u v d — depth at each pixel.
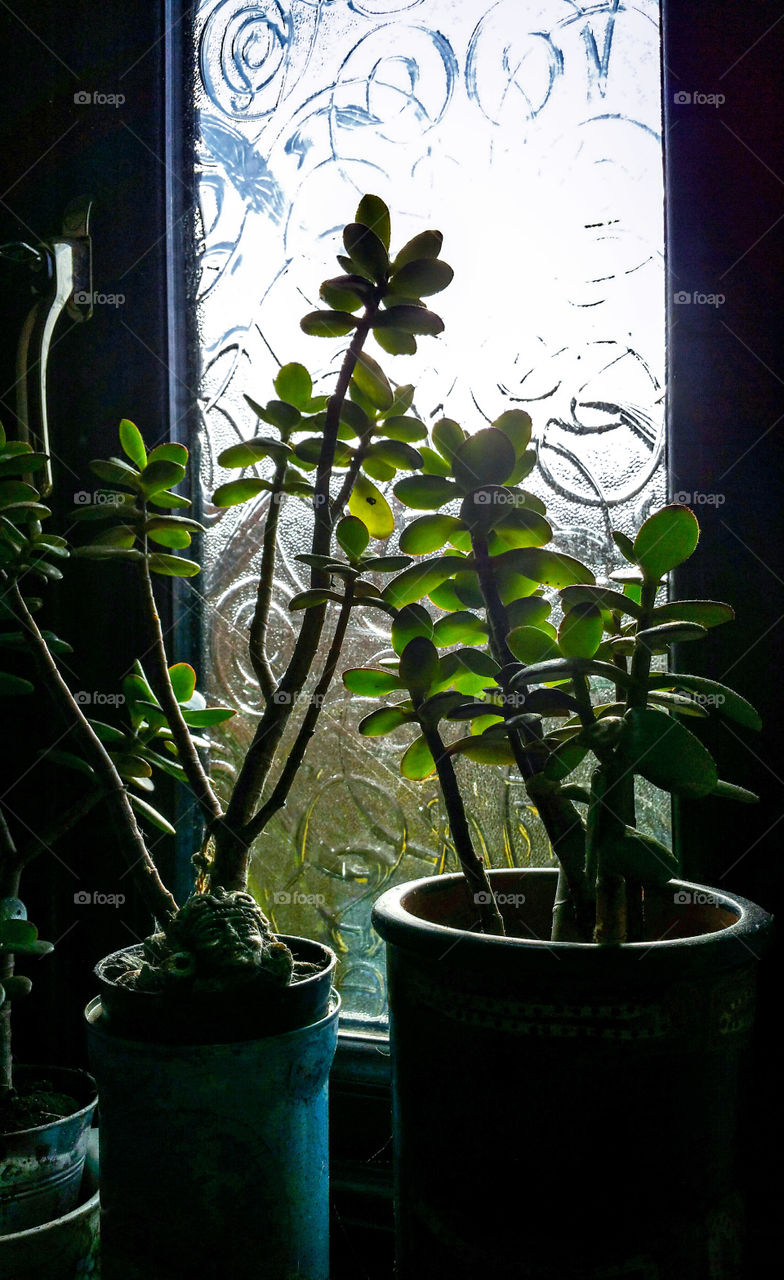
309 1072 0.81
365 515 0.95
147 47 1.14
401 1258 0.75
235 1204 0.77
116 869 1.15
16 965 1.16
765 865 0.89
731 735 0.90
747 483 0.90
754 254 0.90
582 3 1.05
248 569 1.17
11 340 1.16
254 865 1.17
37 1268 0.85
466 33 1.09
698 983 0.65
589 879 0.71
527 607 0.79
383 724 0.82
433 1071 0.70
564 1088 0.65
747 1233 0.77
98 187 1.16
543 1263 0.65
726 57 0.91
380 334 0.92
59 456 1.17
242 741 1.17
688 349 0.92
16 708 1.17
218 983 0.77
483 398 1.09
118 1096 0.78
